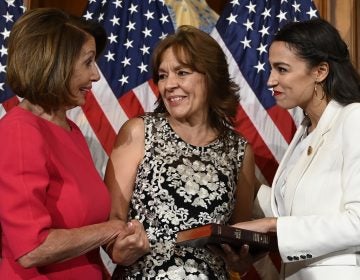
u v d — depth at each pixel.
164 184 1.66
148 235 1.63
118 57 2.31
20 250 1.33
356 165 1.51
